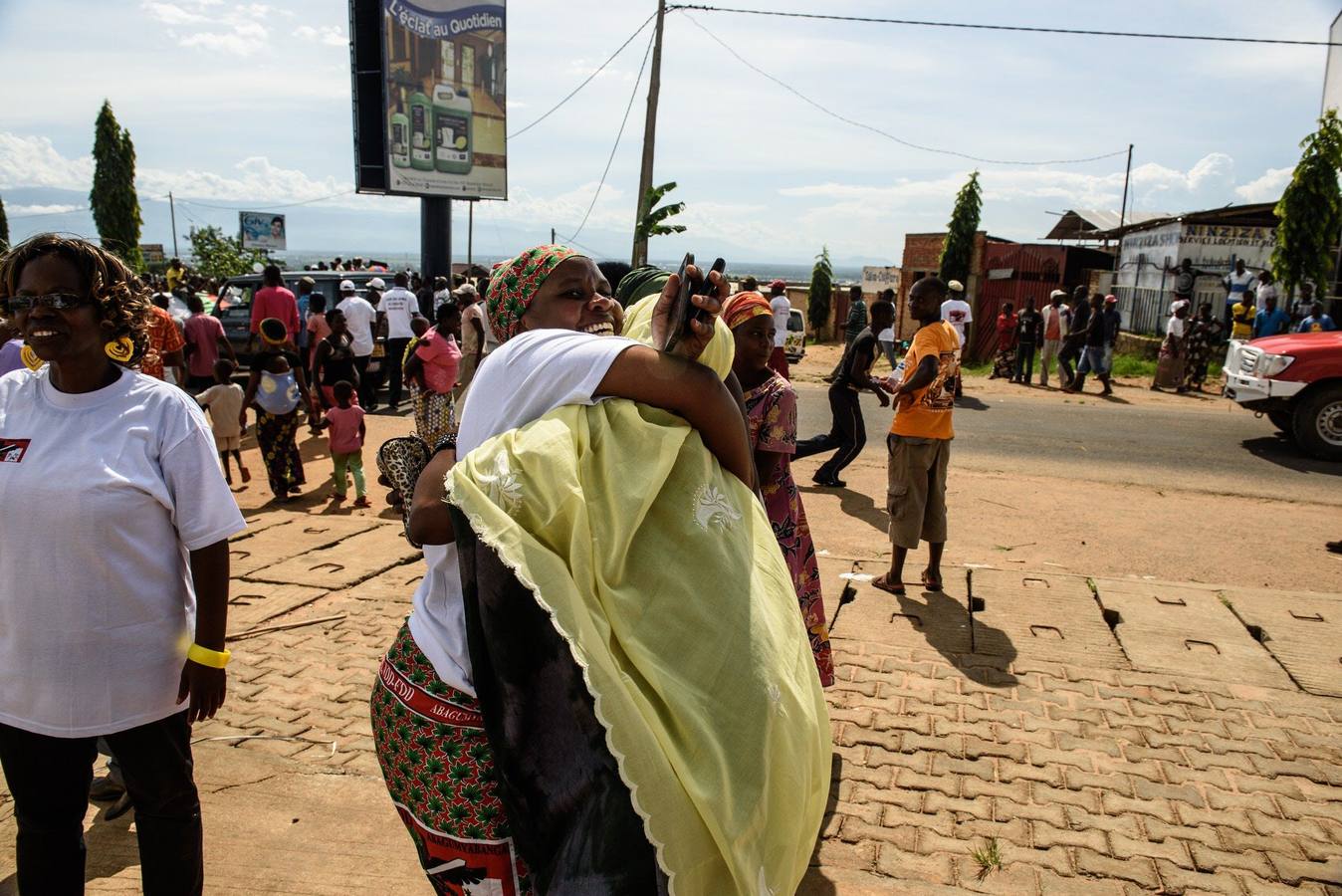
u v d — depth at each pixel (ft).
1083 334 52.49
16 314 7.11
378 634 15.70
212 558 7.58
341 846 10.18
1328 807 10.85
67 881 7.78
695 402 5.46
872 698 13.39
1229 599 17.26
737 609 5.11
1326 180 56.39
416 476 6.56
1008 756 11.91
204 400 28.48
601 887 4.71
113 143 136.46
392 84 70.49
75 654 7.20
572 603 4.81
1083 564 20.81
